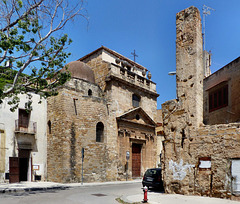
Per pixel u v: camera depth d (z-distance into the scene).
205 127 12.93
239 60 20.92
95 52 33.72
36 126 25.72
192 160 13.05
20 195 14.74
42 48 16.75
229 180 11.56
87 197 14.04
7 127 22.95
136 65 38.91
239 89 20.61
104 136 28.16
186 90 14.05
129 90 32.69
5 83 21.78
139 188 19.66
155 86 37.06
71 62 31.62
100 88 31.27
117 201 12.87
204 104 25.80
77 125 26.23
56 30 16.95
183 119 13.83
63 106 25.38
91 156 26.39
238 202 10.62
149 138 34.72
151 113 35.91
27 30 15.49
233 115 21.06
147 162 33.69
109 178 27.98
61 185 21.59
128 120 31.23
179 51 14.77
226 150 11.89
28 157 24.77
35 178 24.86
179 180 13.38
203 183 12.43
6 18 15.63
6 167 22.31
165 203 11.07
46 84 18.41
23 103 24.84
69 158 24.81
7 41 14.40
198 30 14.55
